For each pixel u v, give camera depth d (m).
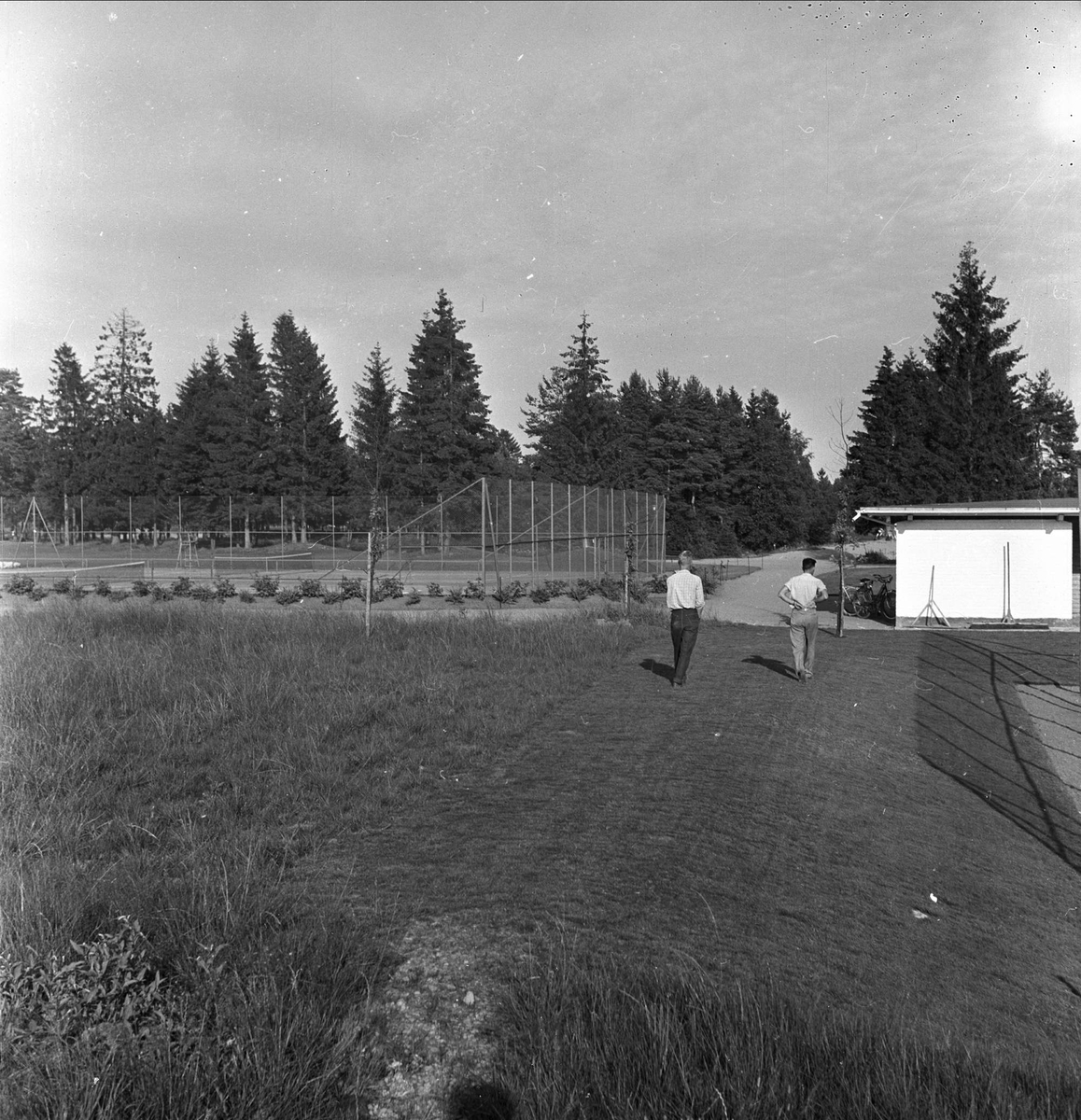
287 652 13.63
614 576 35.62
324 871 5.87
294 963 4.43
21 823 6.21
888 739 11.10
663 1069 3.70
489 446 64.69
